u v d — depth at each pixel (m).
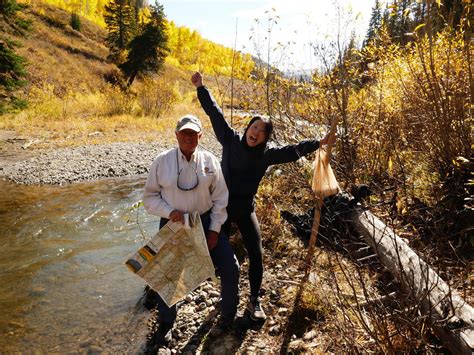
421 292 2.49
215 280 2.76
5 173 9.56
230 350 3.00
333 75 4.45
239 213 3.19
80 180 9.30
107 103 21.94
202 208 2.95
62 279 4.36
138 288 4.13
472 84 3.21
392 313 2.38
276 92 5.60
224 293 3.04
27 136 14.51
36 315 3.64
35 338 3.30
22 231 5.86
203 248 2.75
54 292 4.07
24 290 4.12
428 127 3.76
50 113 19.17
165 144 13.96
